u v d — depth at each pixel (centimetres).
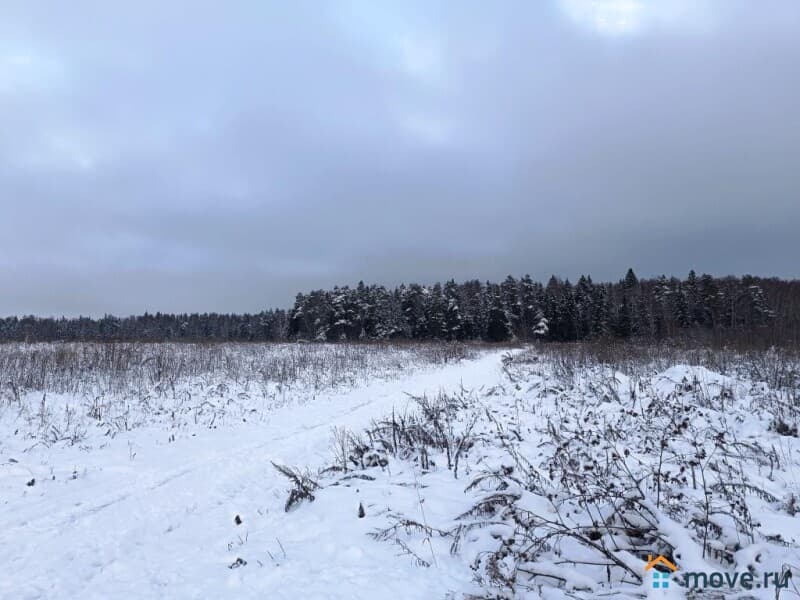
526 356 2564
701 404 978
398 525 471
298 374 1762
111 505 580
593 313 6850
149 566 430
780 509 508
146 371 1595
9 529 512
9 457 748
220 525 523
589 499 484
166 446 848
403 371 2155
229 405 1208
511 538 406
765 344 2200
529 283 8250
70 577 413
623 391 1172
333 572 394
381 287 7681
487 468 636
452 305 7262
